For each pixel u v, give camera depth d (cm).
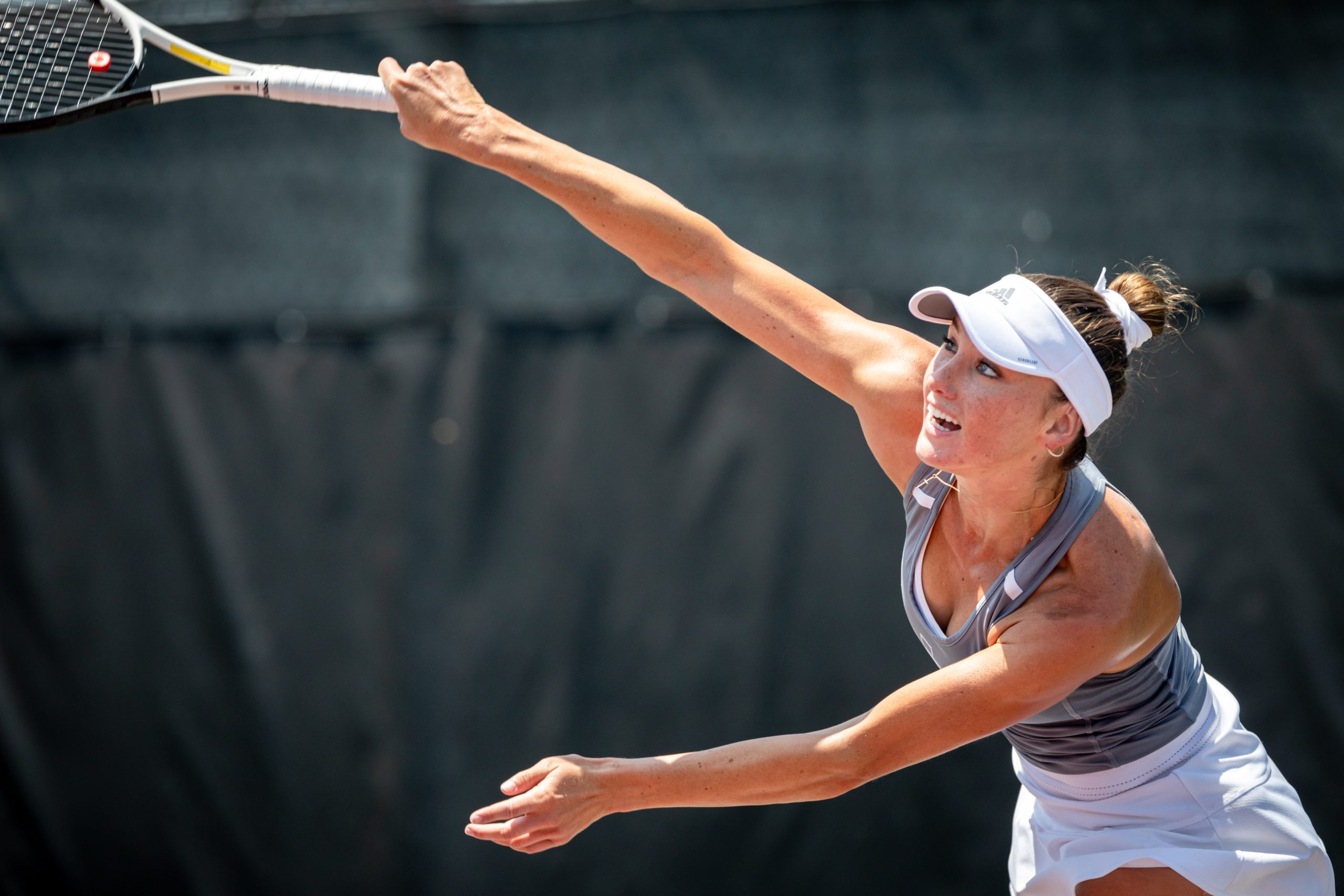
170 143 1856
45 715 1806
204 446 1816
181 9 1845
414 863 1736
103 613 1811
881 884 1675
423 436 1783
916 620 773
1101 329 671
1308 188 1678
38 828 1794
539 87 1803
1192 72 1708
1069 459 684
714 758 695
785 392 1733
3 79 999
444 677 1752
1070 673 674
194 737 1786
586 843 1725
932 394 684
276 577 1789
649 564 1736
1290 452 1630
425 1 1811
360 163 1831
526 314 1789
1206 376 1659
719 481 1734
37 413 1842
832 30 1770
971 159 1738
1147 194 1705
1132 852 780
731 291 805
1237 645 1622
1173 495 1648
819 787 689
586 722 1728
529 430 1773
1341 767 1592
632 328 1772
